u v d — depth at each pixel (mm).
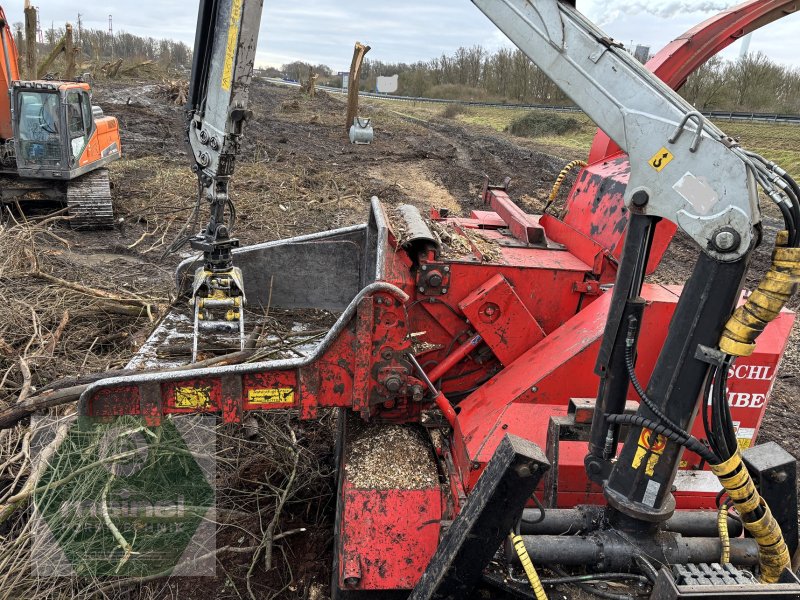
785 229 2104
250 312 4535
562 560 2516
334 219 10734
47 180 9328
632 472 2488
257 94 38469
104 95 25781
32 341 4941
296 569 3469
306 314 4613
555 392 3145
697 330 2238
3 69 9094
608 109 2260
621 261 2371
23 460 3775
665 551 2529
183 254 8477
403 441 3369
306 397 3049
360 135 20891
